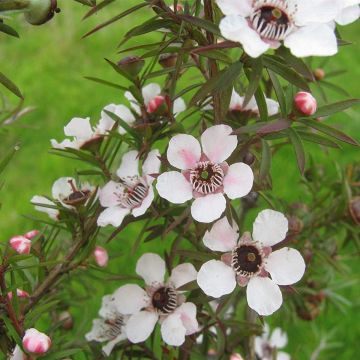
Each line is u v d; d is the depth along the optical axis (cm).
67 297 14
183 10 11
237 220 10
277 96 9
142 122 11
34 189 27
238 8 8
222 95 10
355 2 9
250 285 9
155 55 10
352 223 13
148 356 12
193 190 9
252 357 12
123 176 10
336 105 10
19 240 10
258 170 10
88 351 12
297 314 15
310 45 8
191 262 11
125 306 11
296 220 13
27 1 9
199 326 13
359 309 23
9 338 10
